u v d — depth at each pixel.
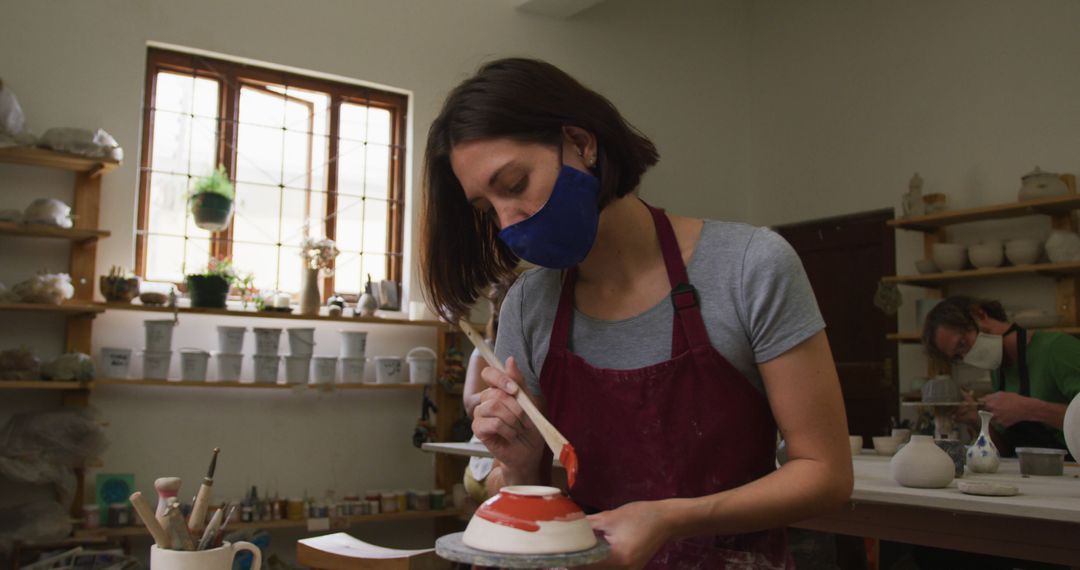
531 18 5.30
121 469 3.97
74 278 3.90
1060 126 4.53
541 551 0.79
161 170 4.30
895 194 5.22
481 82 1.01
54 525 3.53
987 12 4.88
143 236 4.23
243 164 4.50
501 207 1.00
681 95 5.90
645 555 0.86
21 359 3.64
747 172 6.14
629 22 5.73
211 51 4.32
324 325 4.52
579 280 1.16
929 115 5.10
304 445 4.41
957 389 2.69
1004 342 3.15
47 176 3.93
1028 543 1.57
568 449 0.92
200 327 4.22
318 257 4.32
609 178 1.02
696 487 1.03
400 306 4.77
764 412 1.04
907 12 5.27
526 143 0.98
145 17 4.18
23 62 3.91
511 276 1.23
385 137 4.89
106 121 4.05
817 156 5.70
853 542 3.43
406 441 4.68
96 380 3.76
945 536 1.71
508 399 1.05
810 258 5.77
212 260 4.20
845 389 5.44
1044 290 4.49
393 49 4.80
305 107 4.68
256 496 4.11
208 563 1.25
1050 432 2.92
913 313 5.03
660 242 1.08
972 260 4.55
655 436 1.04
